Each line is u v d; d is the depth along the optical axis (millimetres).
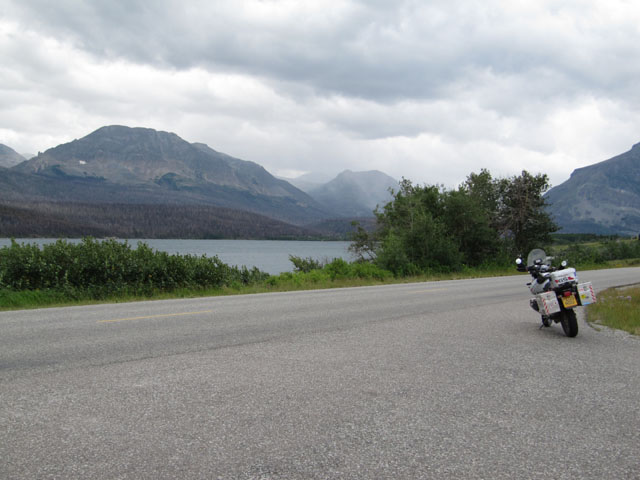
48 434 3334
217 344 6312
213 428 3490
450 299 12891
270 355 5730
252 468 2916
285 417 3729
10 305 11328
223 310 9820
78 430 3412
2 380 4555
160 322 8102
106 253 14734
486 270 31391
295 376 4836
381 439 3371
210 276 16578
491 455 3166
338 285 18594
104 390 4293
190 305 10805
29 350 5840
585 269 37562
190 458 3027
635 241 65938
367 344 6488
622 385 4855
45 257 13852
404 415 3836
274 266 71000
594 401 4316
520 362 5703
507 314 10000
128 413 3746
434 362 5566
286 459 3041
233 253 129750
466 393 4434
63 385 4422
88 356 5551
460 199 33906
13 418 3609
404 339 6902
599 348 6719
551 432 3580
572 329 7434
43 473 2799
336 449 3197
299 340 6672
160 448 3154
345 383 4637
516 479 2854
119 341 6422
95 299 12883
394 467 2969
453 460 3084
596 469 3002
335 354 5852
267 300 12141
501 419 3812
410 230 29312
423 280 22594
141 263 15062
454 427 3621
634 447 3352
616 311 10273
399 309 10414
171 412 3781
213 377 4750
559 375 5160
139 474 2812
